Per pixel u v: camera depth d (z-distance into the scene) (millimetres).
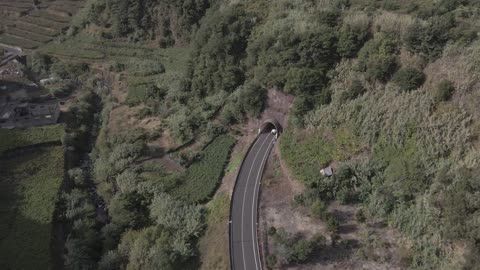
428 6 80250
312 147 74188
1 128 91750
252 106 89500
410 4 83312
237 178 73375
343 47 79875
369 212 62656
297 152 74438
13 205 73312
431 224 55750
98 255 67250
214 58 101688
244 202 67938
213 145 88062
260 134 86438
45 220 70250
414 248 55594
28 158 85062
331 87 79750
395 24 75375
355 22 80250
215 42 99188
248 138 87750
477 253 48719
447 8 76500
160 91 108812
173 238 65562
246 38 98875
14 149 86062
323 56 81312
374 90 73938
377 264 55250
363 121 71250
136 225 70688
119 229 70188
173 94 105812
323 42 80750
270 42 90688
